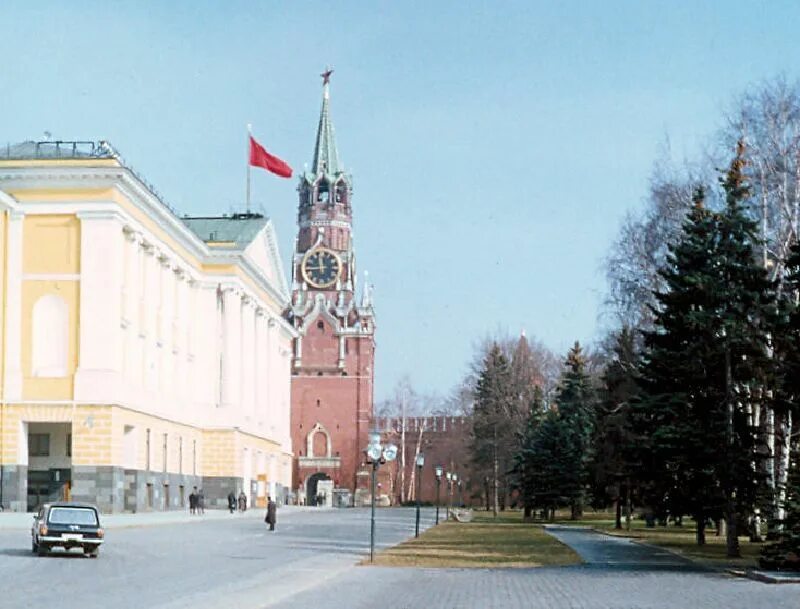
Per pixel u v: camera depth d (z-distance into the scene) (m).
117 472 71.44
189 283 97.00
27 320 72.12
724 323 37.91
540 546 48.09
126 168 72.00
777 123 50.41
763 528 54.72
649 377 41.34
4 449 70.94
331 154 177.88
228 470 98.69
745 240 39.56
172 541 48.84
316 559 38.06
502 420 123.62
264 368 116.50
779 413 39.16
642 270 57.12
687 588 27.75
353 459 168.38
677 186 55.03
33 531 38.12
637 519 95.12
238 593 25.06
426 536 58.31
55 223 72.50
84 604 21.98
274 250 117.50
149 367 82.25
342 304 172.00
